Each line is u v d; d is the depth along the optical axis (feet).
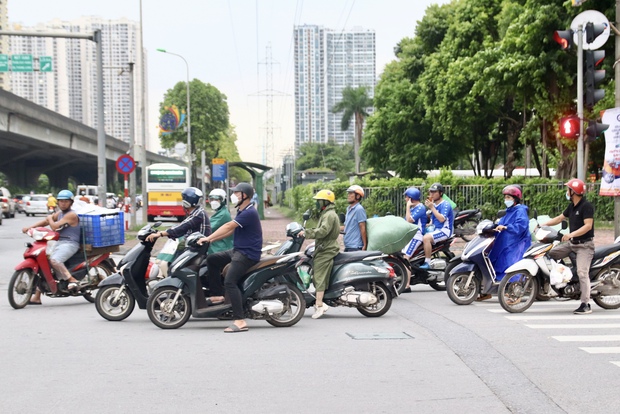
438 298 38.34
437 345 25.18
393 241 36.42
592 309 33.96
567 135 43.88
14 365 22.09
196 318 30.19
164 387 19.35
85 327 29.48
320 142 386.32
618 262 33.35
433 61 136.67
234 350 24.44
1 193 154.20
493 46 118.42
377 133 164.25
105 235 36.47
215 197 32.30
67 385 19.58
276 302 28.81
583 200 32.30
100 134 81.61
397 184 90.17
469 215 62.80
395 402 17.85
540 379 20.17
